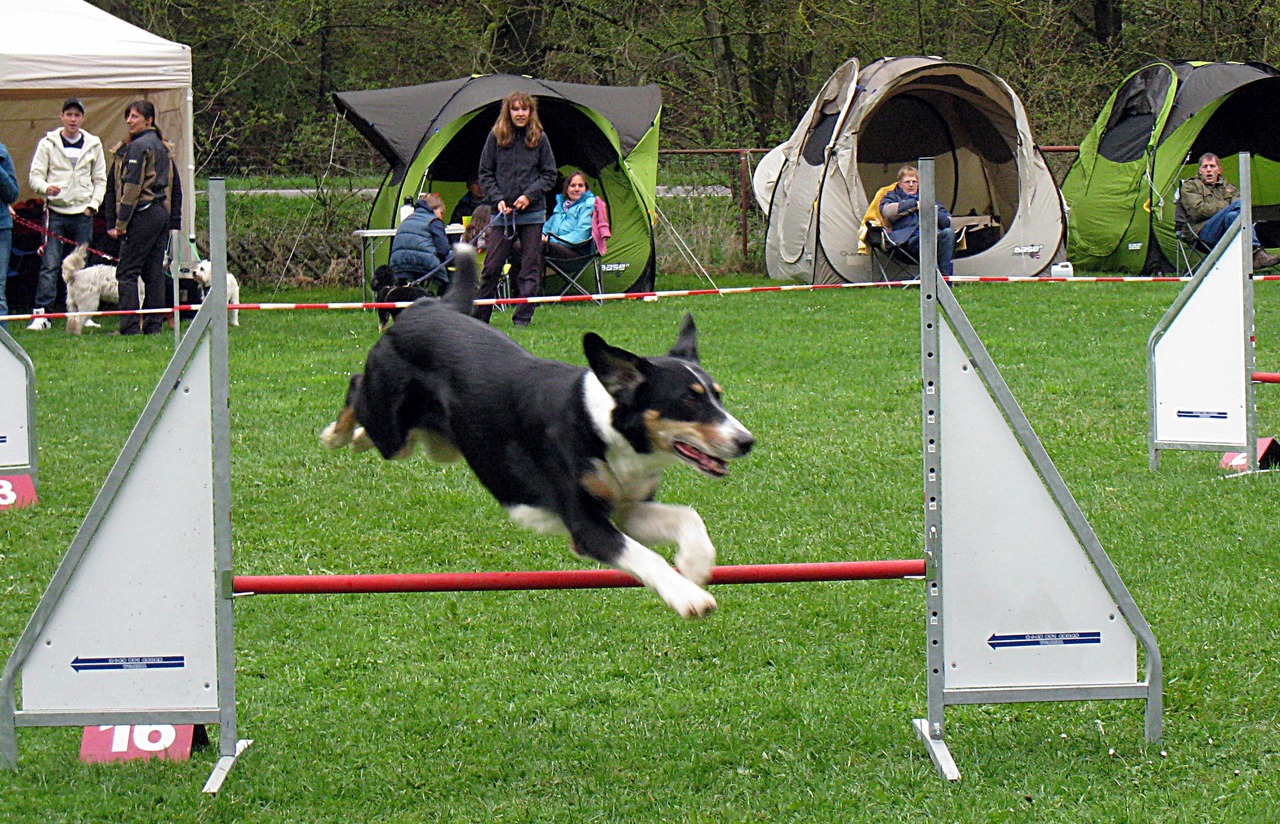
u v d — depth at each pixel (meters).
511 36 21.25
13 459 6.00
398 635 4.52
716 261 17.25
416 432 4.43
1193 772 3.46
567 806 3.35
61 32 11.73
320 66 21.75
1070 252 16.00
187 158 13.02
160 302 11.18
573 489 3.63
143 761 3.59
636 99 14.36
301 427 7.32
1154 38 21.98
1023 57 21.31
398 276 11.48
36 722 3.55
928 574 3.58
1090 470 6.42
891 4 21.03
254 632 4.53
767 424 7.34
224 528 3.49
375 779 3.49
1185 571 4.94
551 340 10.23
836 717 3.82
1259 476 6.16
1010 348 9.79
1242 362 6.25
